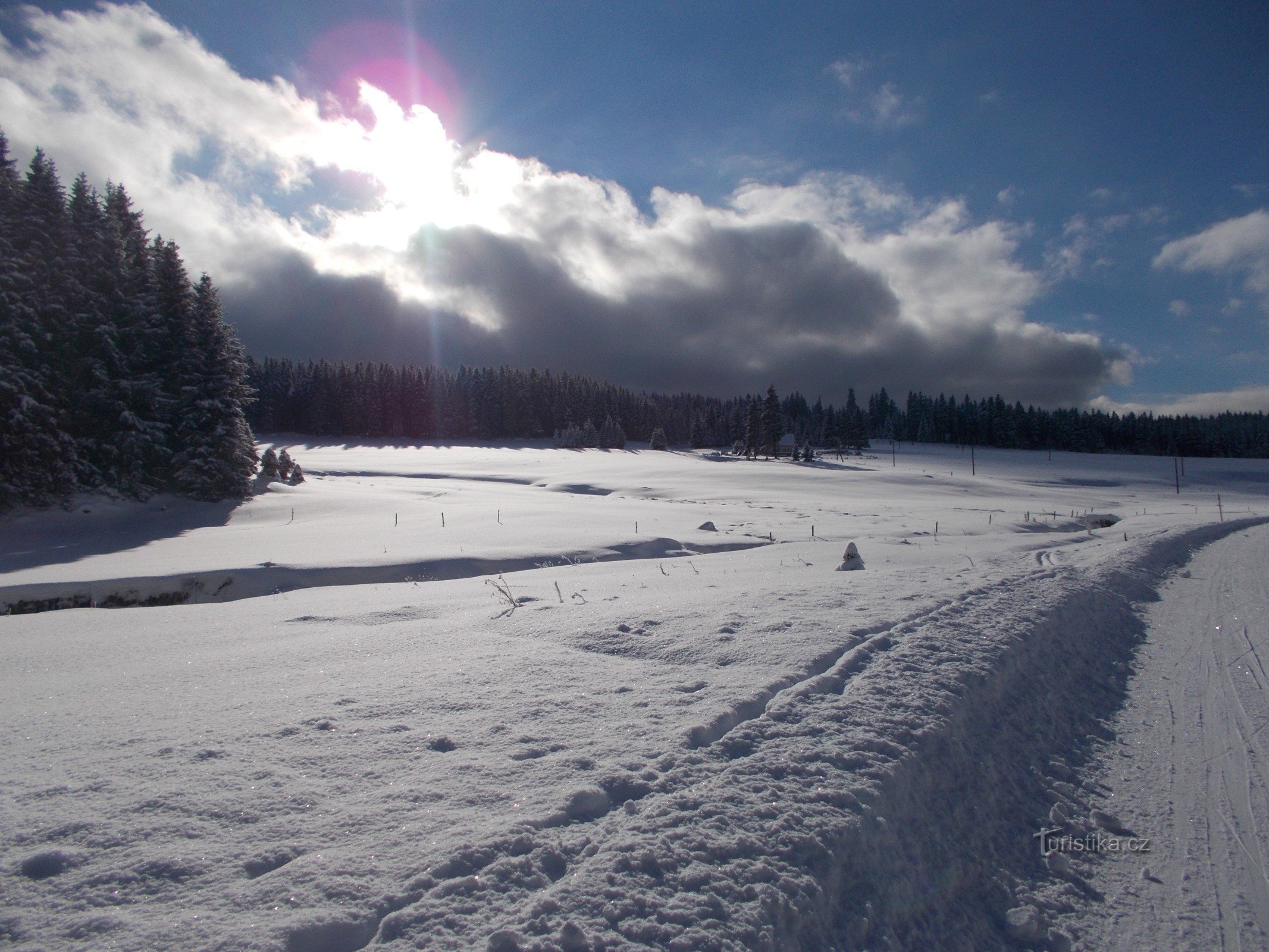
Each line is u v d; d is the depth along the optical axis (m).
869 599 7.20
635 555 16.91
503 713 3.82
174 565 14.06
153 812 2.64
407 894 2.17
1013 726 4.36
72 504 24.56
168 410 29.27
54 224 27.72
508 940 2.00
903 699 4.14
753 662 4.79
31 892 2.13
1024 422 127.38
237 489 29.48
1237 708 5.25
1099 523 28.27
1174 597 9.88
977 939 2.61
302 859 2.34
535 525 21.98
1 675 5.16
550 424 119.62
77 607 12.10
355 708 3.91
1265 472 86.06
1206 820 3.64
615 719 3.73
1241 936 2.74
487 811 2.69
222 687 4.48
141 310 29.33
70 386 26.56
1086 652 6.32
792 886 2.42
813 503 36.56
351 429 101.75
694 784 2.98
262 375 103.69
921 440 144.88
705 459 78.75
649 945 2.04
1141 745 4.59
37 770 3.04
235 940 1.92
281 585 13.11
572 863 2.41
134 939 1.92
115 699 4.21
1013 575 9.14
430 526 22.20
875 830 2.89
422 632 6.32
